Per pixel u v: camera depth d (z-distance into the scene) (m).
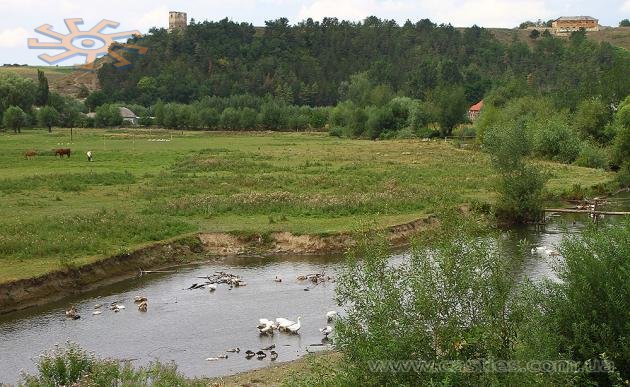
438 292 15.80
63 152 82.81
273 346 24.27
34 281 30.16
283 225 42.88
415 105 139.75
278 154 89.06
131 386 17.58
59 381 18.23
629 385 15.93
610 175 70.62
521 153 49.56
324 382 16.17
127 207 48.09
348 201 48.66
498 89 147.38
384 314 15.54
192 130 159.50
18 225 39.34
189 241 39.56
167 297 30.83
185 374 21.66
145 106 198.38
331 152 93.06
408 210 47.94
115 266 34.44
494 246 16.91
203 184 58.44
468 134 124.00
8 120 136.38
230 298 30.50
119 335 25.58
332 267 36.12
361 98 168.62
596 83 119.88
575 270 18.00
